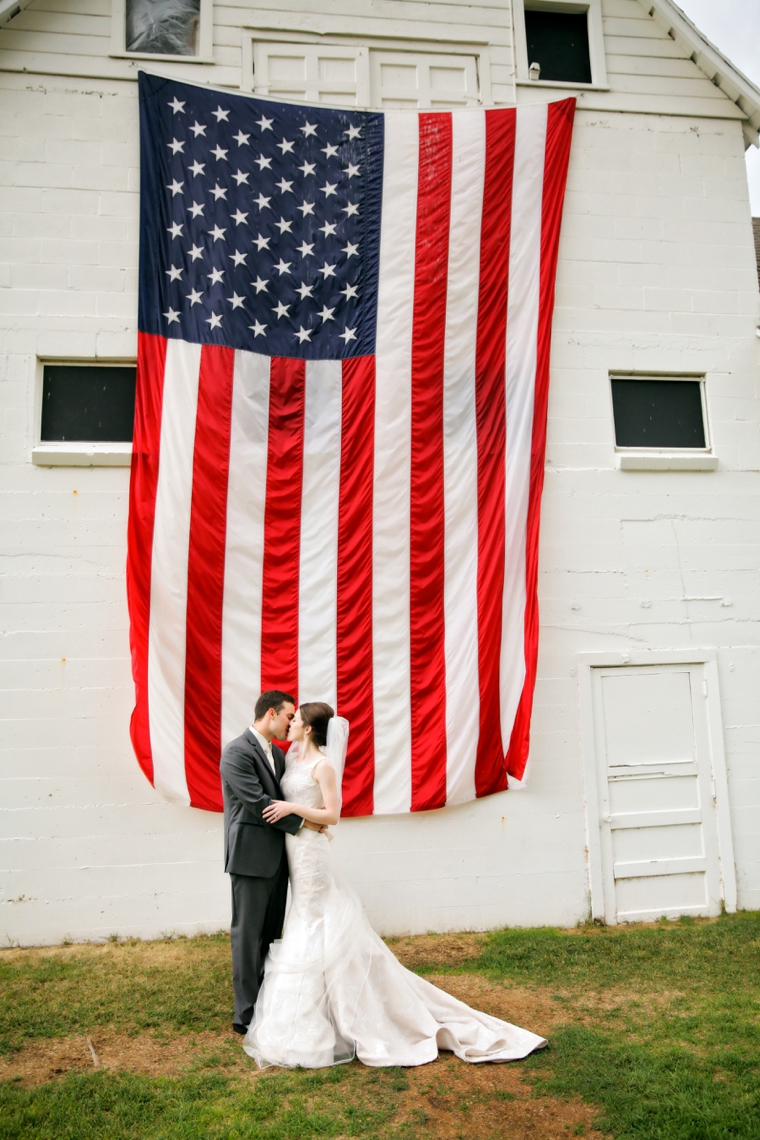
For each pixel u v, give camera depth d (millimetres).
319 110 7828
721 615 8086
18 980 6109
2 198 7641
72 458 7375
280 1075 4699
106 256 7680
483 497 7551
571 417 8133
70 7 7930
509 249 7844
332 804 5223
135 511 7102
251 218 7645
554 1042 5082
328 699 7223
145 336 7324
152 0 8180
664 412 8453
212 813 7176
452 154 7879
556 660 7801
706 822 7816
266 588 7242
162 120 7652
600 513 8039
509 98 8484
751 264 8648
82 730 7156
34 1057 4934
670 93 8727
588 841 7605
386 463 7473
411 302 7660
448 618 7402
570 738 7723
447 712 7320
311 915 5117
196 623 7102
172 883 7094
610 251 8406
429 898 7336
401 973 5195
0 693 7117
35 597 7250
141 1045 5082
